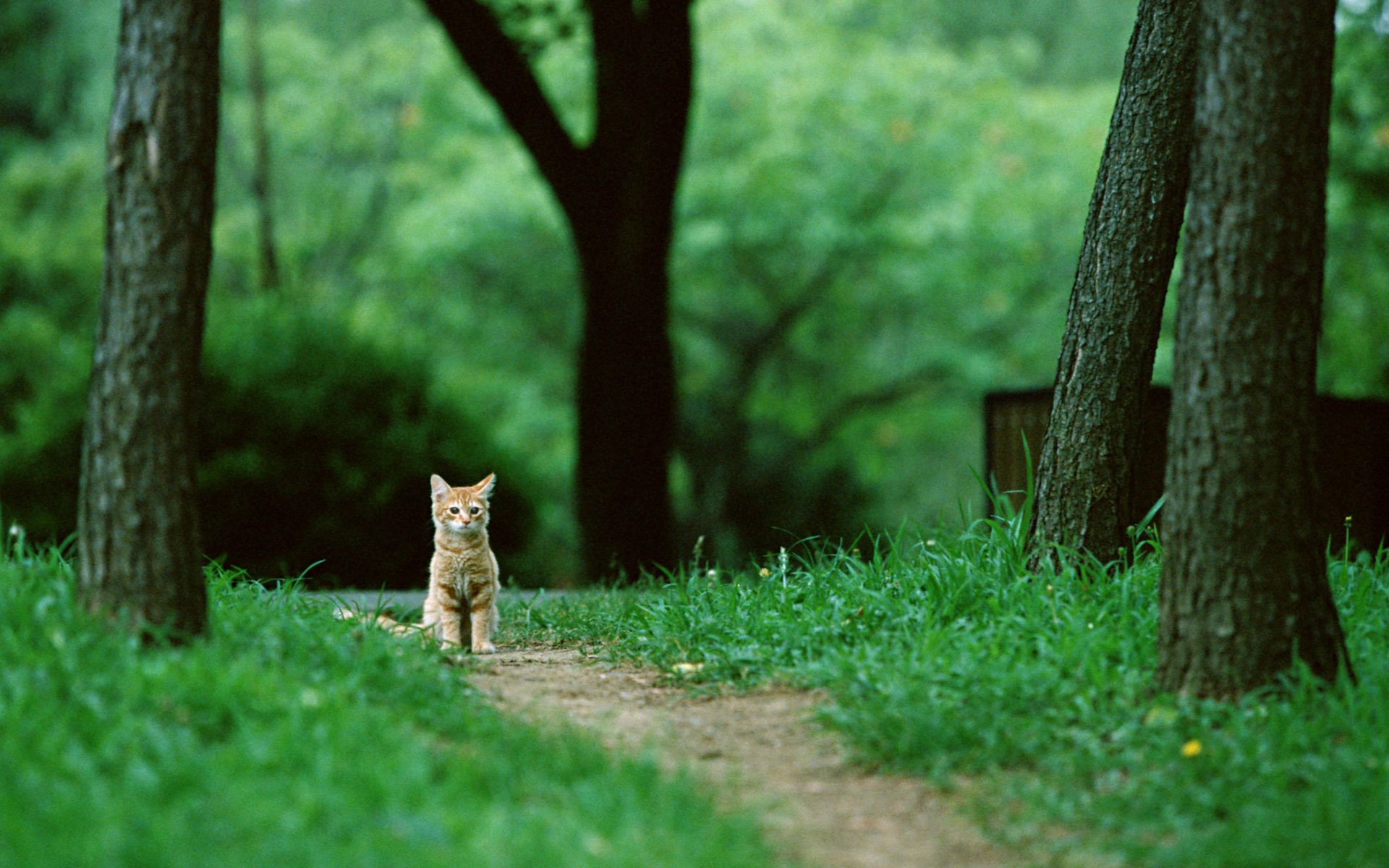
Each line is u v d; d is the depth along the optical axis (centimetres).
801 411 4072
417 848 534
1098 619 859
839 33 4009
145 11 732
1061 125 3759
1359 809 632
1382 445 1705
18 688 648
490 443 2345
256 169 3356
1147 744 723
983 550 993
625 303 2262
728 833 595
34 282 3362
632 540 2280
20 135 3962
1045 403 1468
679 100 2214
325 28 4522
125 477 728
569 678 941
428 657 890
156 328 729
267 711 666
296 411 2097
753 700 867
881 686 812
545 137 2200
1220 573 759
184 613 738
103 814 540
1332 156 2553
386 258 3972
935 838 645
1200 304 764
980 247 3772
